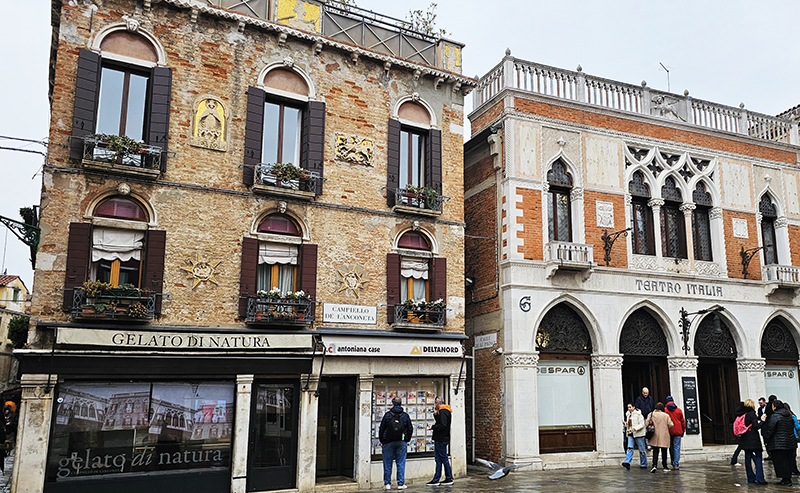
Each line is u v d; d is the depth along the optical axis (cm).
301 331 1455
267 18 1576
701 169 2170
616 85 2095
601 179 1983
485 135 1983
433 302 1625
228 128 1466
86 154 1294
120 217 1344
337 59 1630
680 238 2106
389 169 1642
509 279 1803
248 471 1366
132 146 1328
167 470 1304
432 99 1753
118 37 1388
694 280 2058
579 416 1859
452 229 1716
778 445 1412
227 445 1365
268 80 1548
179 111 1419
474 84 1794
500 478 1547
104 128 1359
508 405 1752
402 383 1602
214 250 1407
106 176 1323
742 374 2098
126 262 1341
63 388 1236
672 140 2125
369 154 1630
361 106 1641
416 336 1586
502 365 1797
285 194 1485
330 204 1549
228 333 1375
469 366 1953
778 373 2211
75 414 1239
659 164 2088
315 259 1506
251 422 1387
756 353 2120
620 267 1944
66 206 1280
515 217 1834
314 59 1600
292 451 1425
